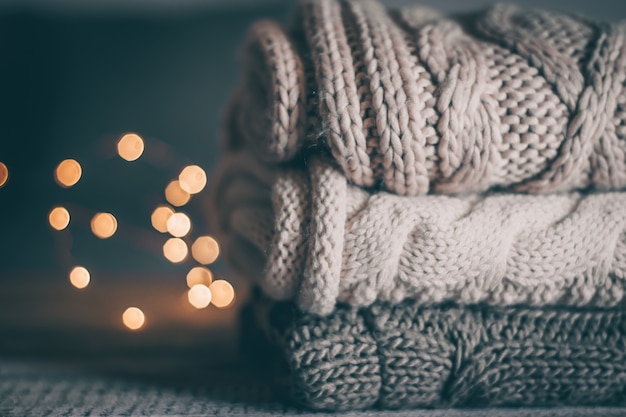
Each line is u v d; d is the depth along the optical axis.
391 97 0.44
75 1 1.06
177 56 1.04
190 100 1.04
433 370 0.45
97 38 1.05
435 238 0.44
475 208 0.46
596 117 0.45
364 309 0.46
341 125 0.44
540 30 0.48
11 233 1.02
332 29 0.47
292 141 0.47
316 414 0.46
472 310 0.47
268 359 0.53
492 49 0.47
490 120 0.45
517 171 0.46
